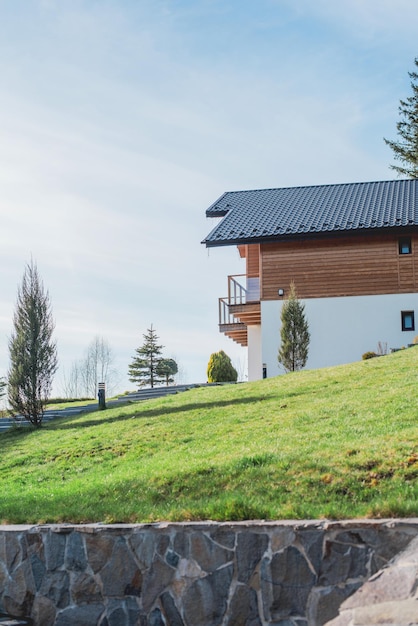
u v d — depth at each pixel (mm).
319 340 28344
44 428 19406
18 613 7578
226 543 6918
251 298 31000
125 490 9805
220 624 6793
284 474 9109
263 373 27047
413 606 5695
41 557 7582
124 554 7258
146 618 7066
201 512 7621
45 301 20703
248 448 11211
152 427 15344
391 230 27672
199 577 6941
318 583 6559
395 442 9781
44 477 12938
